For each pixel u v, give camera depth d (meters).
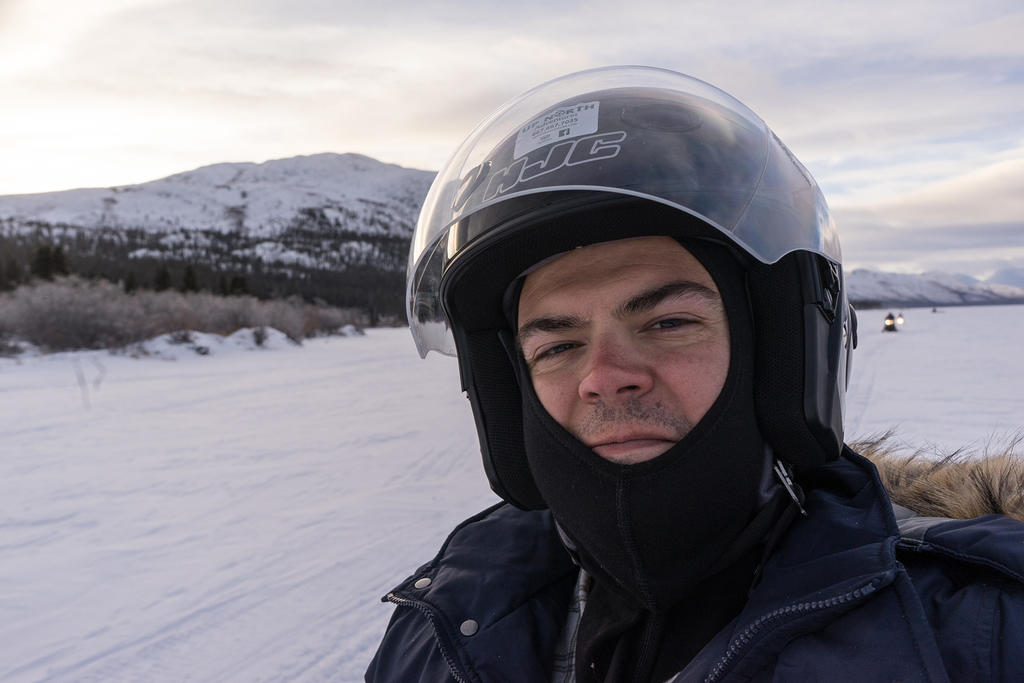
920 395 9.80
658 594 0.75
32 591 3.91
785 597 0.69
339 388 13.52
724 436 0.72
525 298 0.82
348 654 3.22
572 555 0.92
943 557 0.69
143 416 9.91
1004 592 0.62
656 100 0.82
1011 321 37.72
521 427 0.99
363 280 119.81
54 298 21.27
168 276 46.28
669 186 0.72
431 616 1.00
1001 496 0.77
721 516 0.73
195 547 4.56
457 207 0.90
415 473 6.36
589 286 0.76
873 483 0.76
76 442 7.97
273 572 4.13
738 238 0.71
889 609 0.63
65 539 4.73
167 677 3.07
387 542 4.59
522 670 0.94
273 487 5.96
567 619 1.01
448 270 0.91
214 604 3.73
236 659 3.20
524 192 0.75
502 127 0.99
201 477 6.33
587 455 0.75
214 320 27.16
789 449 0.76
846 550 0.70
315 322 36.84
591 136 0.78
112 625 3.53
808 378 0.74
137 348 21.22
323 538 4.68
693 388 0.73
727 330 0.74
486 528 1.15
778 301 0.75
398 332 45.94
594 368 0.74
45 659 3.21
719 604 0.77
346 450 7.41
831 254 0.80
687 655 0.77
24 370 16.94
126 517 5.18
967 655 0.59
